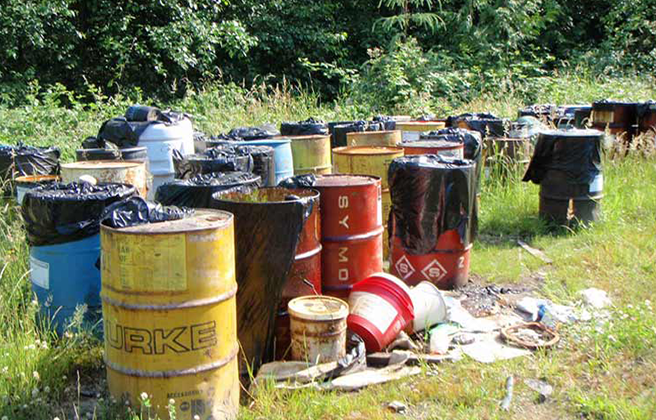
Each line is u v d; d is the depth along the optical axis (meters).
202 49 19.75
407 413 4.49
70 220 5.09
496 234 8.64
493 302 6.44
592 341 5.38
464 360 5.20
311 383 4.63
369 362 5.16
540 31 25.75
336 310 4.89
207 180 5.79
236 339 4.38
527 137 10.46
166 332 3.98
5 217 7.23
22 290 5.76
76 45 19.92
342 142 9.98
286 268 4.81
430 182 6.55
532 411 4.52
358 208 5.71
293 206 4.79
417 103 17.83
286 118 16.03
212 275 4.07
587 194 8.47
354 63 23.81
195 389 4.05
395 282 5.44
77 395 4.61
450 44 24.09
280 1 23.17
